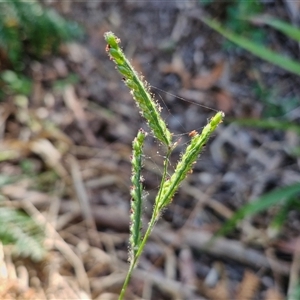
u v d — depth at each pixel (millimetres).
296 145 1110
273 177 1073
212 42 1339
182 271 892
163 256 910
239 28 1317
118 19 1409
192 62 1322
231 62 1298
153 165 1056
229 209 1017
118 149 1107
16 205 906
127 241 934
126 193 1022
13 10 1094
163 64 1324
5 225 767
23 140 1062
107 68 1292
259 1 1329
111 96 1228
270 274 896
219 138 1148
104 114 1177
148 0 1438
